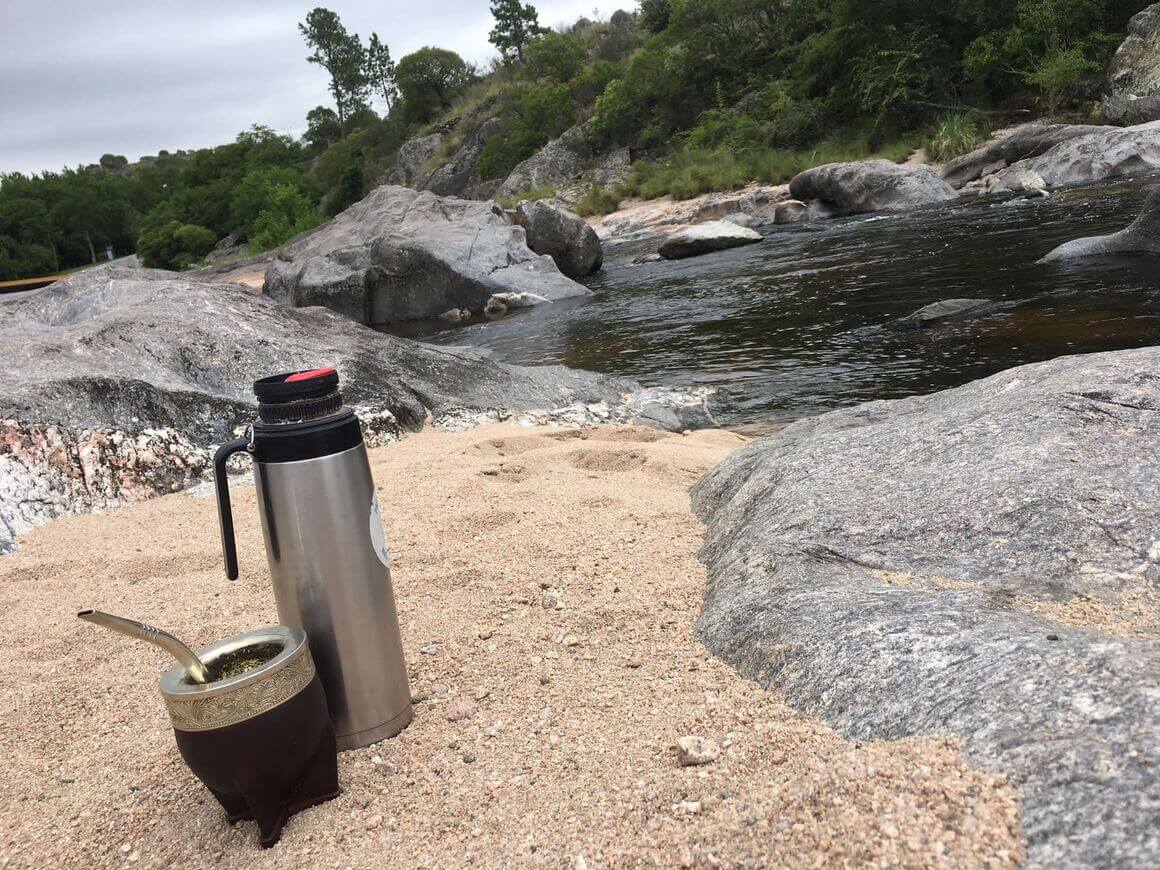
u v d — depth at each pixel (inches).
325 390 27.8
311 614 28.1
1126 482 34.7
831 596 31.0
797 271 172.9
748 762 24.8
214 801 27.3
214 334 81.7
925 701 23.7
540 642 35.7
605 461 66.6
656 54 520.7
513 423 83.9
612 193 433.1
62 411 65.7
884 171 267.0
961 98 362.6
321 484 27.4
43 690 35.9
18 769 30.6
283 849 24.7
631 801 24.3
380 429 77.5
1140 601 29.1
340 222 272.5
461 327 185.0
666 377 104.4
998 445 40.0
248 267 408.8
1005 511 34.8
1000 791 19.2
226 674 25.6
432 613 39.5
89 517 60.9
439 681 33.4
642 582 41.0
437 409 84.4
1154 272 117.0
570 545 46.7
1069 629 26.3
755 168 387.9
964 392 53.1
